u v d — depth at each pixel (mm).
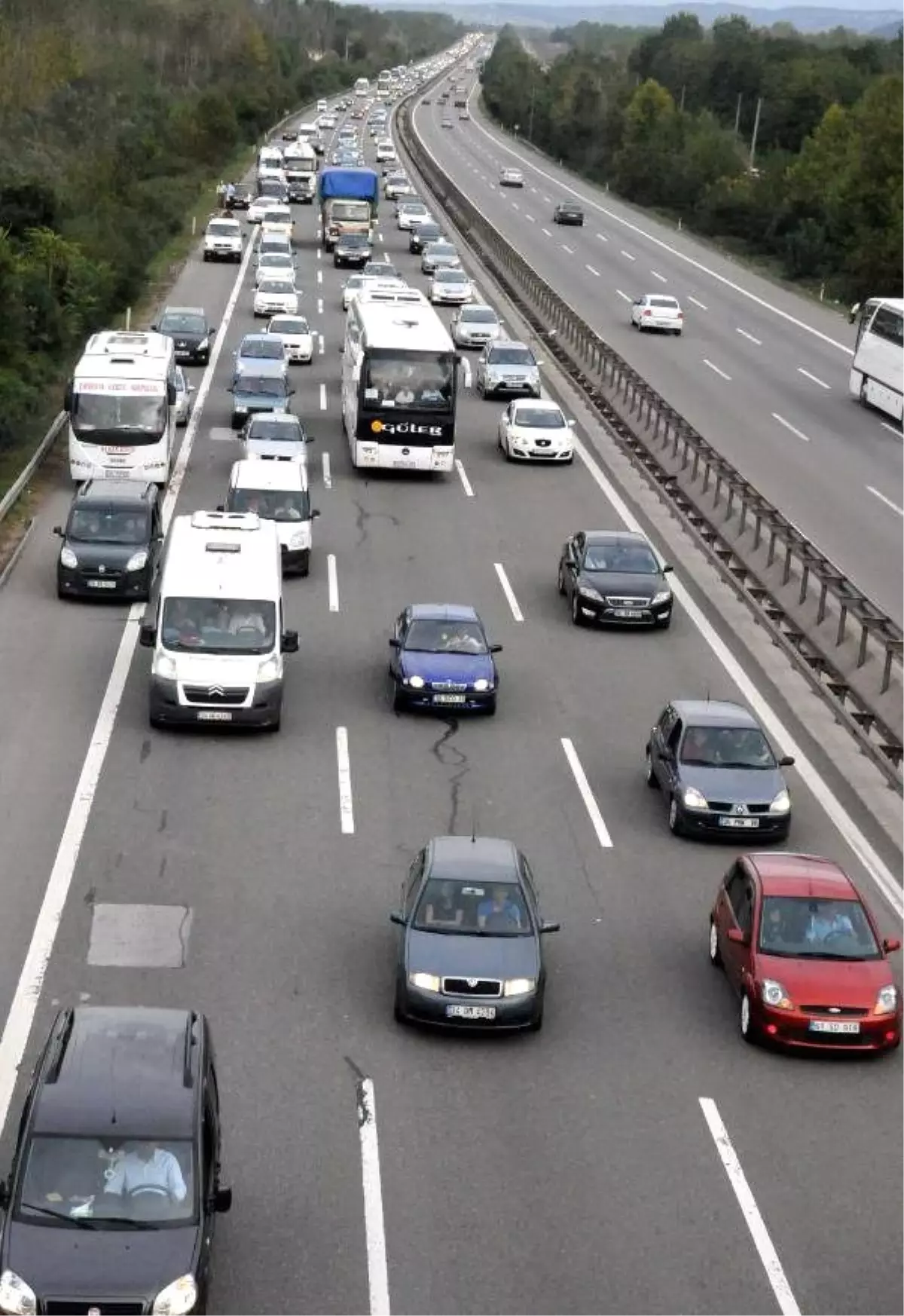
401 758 30125
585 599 37844
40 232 71938
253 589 31406
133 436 45594
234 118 146125
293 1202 17422
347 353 55625
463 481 50906
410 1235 16984
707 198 132000
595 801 28828
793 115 174125
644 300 78562
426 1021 20922
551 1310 15914
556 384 66500
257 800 27922
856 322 88000
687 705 29516
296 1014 21438
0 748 29297
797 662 35875
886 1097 20297
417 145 158000
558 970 23094
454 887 22141
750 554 43375
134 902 24062
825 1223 17562
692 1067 20750
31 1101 15930
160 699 30312
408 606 37469
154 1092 15977
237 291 83688
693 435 50625
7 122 119000
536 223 117750
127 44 178875
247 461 43219
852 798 29312
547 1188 17922
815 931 21875
